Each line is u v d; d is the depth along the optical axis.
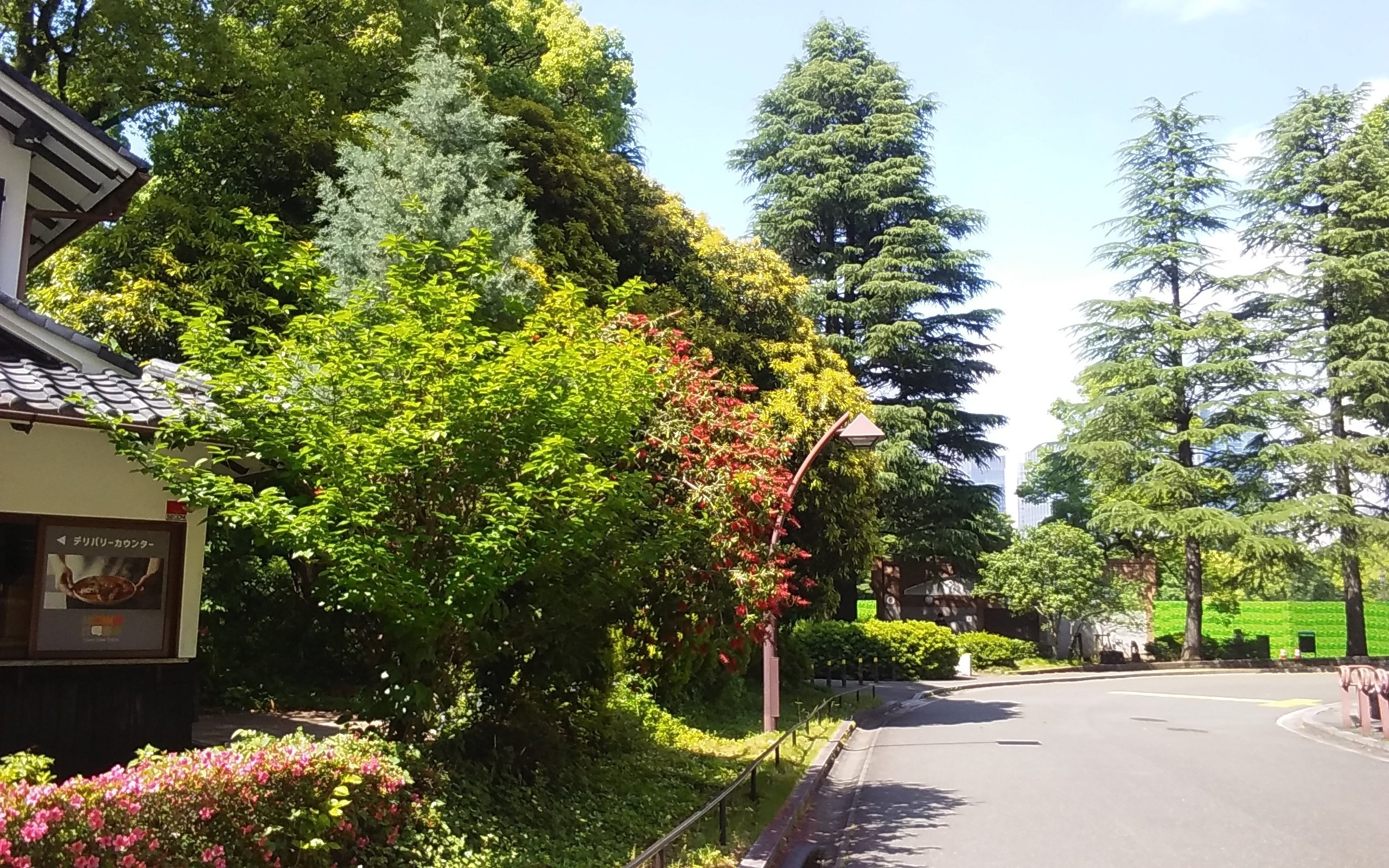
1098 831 10.36
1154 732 19.81
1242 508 46.03
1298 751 16.72
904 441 39.16
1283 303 45.88
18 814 4.82
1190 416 46.75
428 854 7.25
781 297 24.14
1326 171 46.38
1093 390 47.12
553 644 9.70
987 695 30.92
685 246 24.75
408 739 8.74
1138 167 47.28
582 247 22.25
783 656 25.59
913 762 16.06
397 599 7.80
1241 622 50.06
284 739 7.46
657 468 10.82
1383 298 45.22
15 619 8.85
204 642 14.79
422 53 20.53
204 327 8.41
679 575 10.55
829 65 44.38
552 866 7.80
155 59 19.91
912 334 41.66
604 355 9.02
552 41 31.92
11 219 10.80
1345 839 9.81
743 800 11.18
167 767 5.86
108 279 18.97
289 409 8.08
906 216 43.75
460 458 8.11
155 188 20.70
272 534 7.80
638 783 10.89
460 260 9.15
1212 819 10.91
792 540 22.77
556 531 8.33
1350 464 44.16
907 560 44.84
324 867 6.38
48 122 10.77
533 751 9.73
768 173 45.53
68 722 8.93
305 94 21.41
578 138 23.92
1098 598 41.38
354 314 8.60
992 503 44.66
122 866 5.10
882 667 35.69
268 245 9.67
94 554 9.26
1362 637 44.91
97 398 8.45
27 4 20.84
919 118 44.62
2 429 8.83
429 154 19.20
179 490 7.80
